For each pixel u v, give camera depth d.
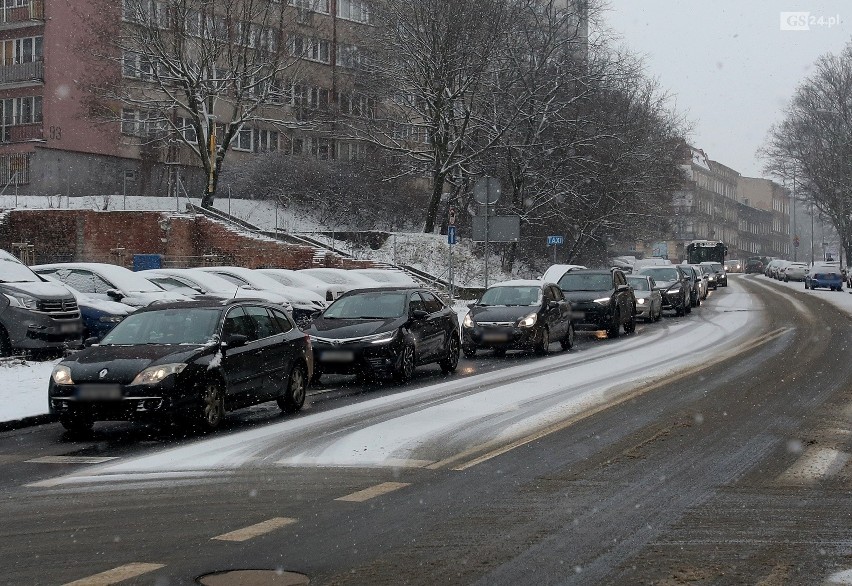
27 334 19.00
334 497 8.70
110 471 10.03
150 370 11.93
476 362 22.22
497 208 52.06
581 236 54.44
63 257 41.59
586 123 51.31
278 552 6.92
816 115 68.38
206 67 48.00
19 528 7.66
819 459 10.46
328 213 53.19
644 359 21.67
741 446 11.21
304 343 14.90
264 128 58.34
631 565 6.62
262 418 13.88
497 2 48.59
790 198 84.38
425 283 43.72
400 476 9.60
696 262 82.25
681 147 59.69
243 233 43.66
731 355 22.09
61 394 12.00
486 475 9.63
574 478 9.50
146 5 46.66
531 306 23.62
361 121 52.94
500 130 49.59
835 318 35.34
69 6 48.69
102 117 46.75
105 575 6.34
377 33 51.47
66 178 49.00
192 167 53.81
